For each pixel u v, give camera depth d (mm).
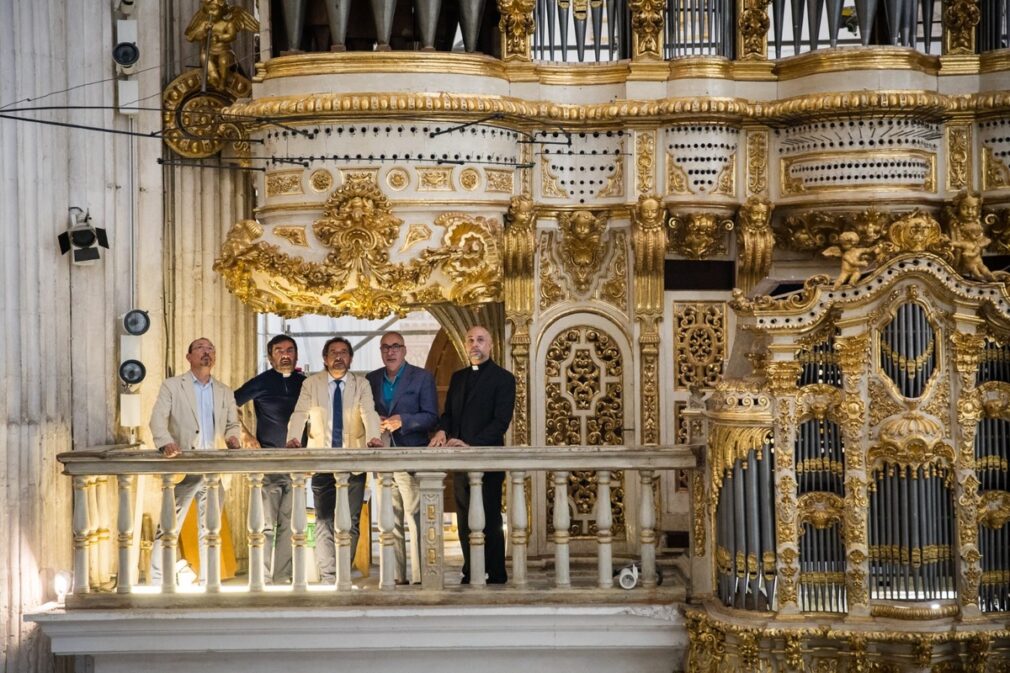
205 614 12312
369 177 13297
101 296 13680
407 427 13125
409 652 12570
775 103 13672
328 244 13320
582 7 14016
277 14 13891
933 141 13805
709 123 13719
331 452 12344
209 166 13664
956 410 11844
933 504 11836
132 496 13547
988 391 11945
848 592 11875
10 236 12938
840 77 13547
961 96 13750
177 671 12625
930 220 11766
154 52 14133
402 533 12977
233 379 14836
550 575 13539
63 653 12453
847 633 11727
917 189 13633
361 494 13062
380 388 13336
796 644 11766
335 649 12430
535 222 13898
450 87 13391
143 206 14102
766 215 13703
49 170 13305
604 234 14055
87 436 13562
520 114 13523
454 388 13086
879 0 13781
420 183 13289
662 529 13992
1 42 12922
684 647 12469
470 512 12508
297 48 13594
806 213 13711
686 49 13984
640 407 13992
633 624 12359
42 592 13086
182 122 14320
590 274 14102
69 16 13516
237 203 14719
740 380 12141
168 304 14562
